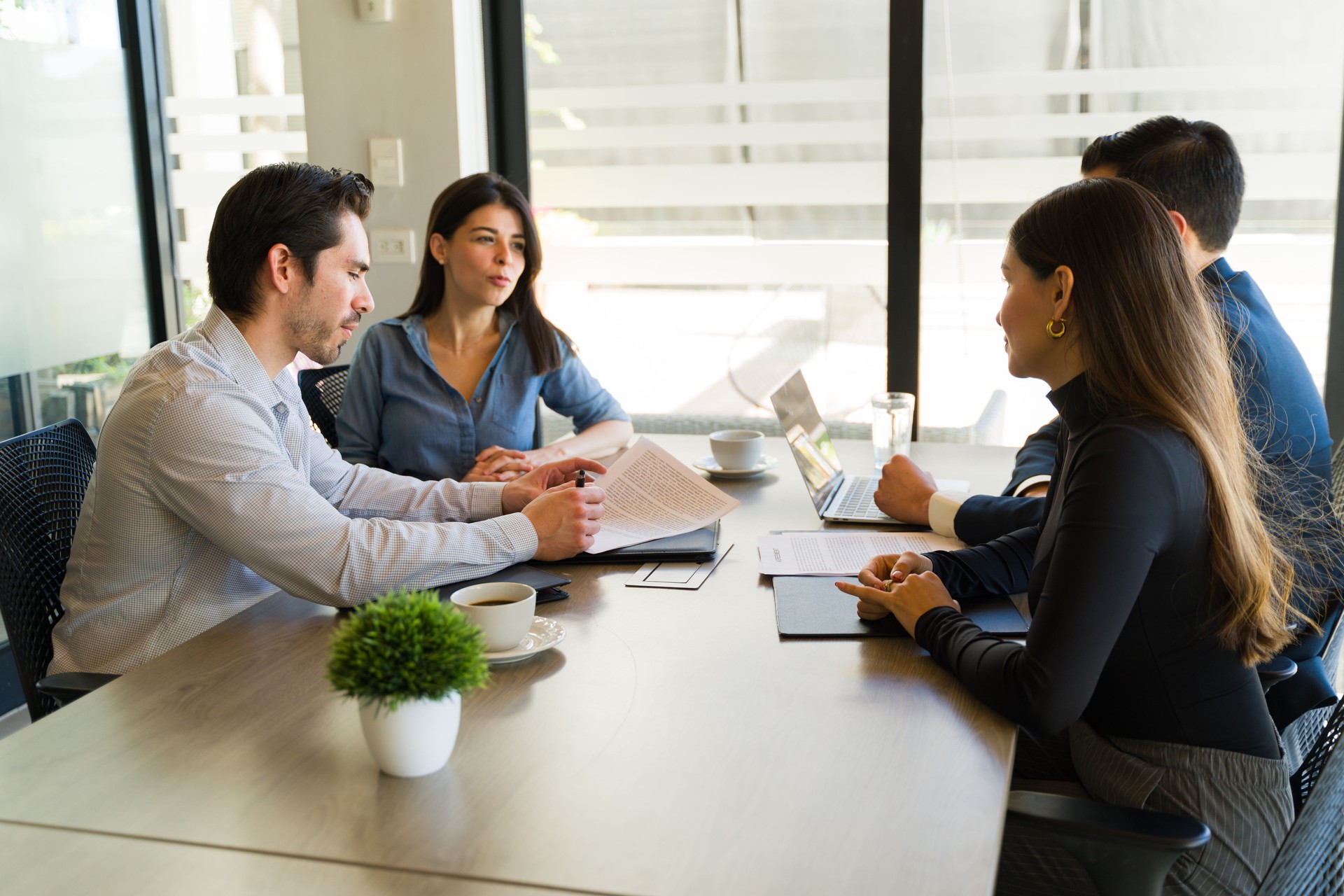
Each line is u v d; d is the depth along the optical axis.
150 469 1.44
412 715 0.94
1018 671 1.08
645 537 1.65
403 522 1.54
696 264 3.45
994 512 1.63
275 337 1.57
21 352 3.08
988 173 3.14
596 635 1.31
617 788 0.94
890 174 3.18
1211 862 1.16
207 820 0.90
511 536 1.51
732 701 1.12
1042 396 3.21
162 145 3.54
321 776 0.97
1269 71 2.90
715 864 0.83
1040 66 3.05
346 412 2.36
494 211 2.27
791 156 3.30
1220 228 1.76
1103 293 1.17
